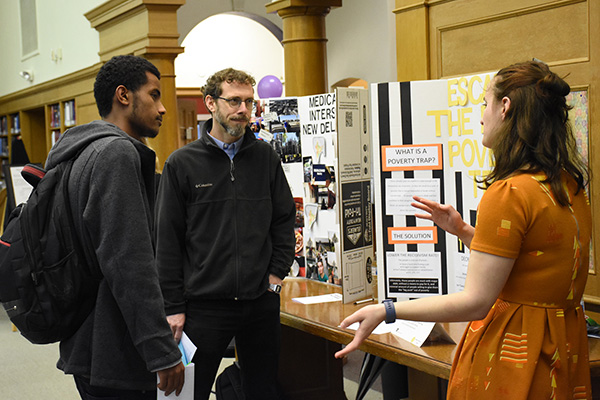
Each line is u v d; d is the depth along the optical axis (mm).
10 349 5781
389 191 2809
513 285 1638
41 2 11000
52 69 10742
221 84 2754
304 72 6406
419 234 2785
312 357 3904
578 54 2984
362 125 3205
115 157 1911
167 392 1985
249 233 2764
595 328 2330
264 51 13086
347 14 9281
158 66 7391
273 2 6504
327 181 3617
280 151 3797
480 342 1687
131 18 7695
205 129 2879
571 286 1648
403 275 2812
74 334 2004
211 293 2689
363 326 1655
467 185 2686
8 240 1933
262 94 6273
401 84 2777
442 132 2750
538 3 3107
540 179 1607
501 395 1628
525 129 1622
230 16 12805
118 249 1872
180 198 2758
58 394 4539
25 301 1895
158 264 2723
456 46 3547
